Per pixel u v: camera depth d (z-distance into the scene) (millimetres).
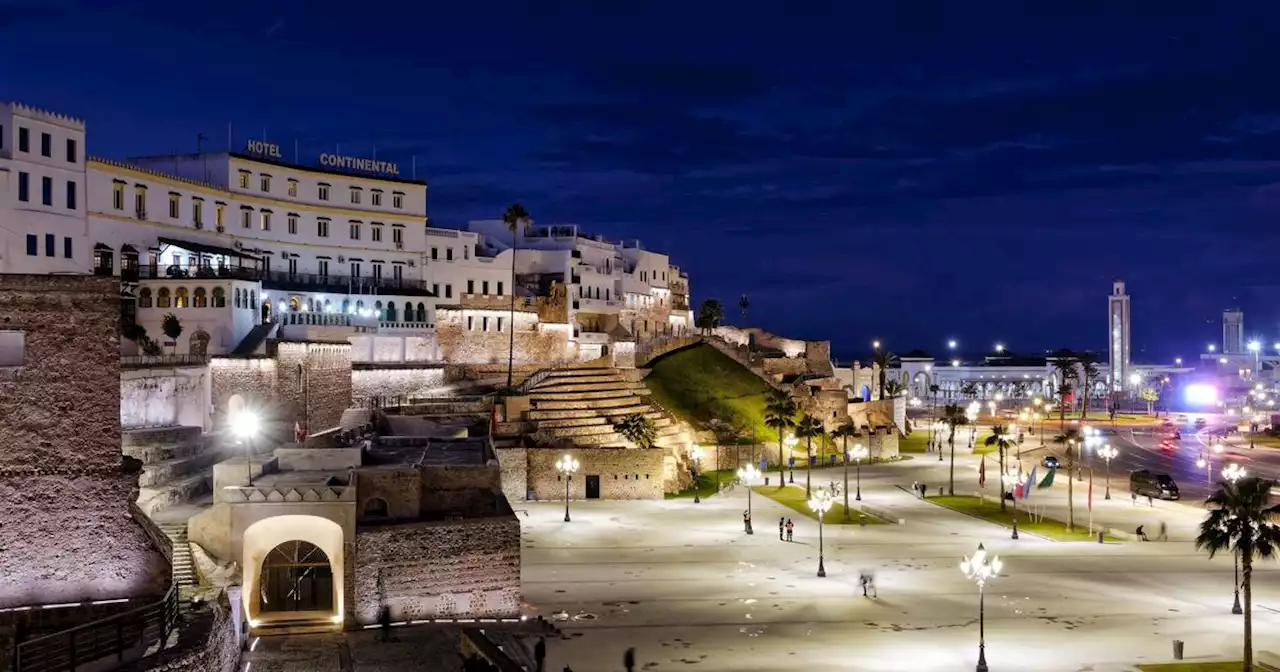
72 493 40469
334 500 55844
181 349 109875
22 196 98000
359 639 53750
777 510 103562
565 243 181625
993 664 53750
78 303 40812
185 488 64312
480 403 116688
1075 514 103812
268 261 136125
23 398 40125
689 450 131125
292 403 102250
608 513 100312
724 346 177875
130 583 40969
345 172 147625
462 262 159875
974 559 53312
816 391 171375
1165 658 55156
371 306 143000
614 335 178125
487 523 59312
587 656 54219
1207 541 54656
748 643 56906
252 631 54250
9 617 38562
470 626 57375
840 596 67688
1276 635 59594
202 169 132125
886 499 113562
